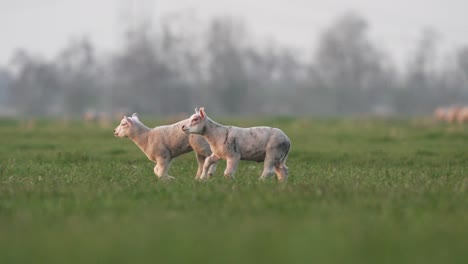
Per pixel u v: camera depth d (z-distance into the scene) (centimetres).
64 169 3975
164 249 1817
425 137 7050
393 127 9256
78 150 5328
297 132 8012
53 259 1736
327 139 6875
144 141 3638
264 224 2117
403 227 2077
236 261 1709
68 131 8344
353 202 2527
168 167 3641
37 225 2144
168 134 3609
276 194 2680
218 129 3406
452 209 2412
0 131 8412
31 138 7225
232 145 3381
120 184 3102
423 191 2777
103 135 7581
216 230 2036
